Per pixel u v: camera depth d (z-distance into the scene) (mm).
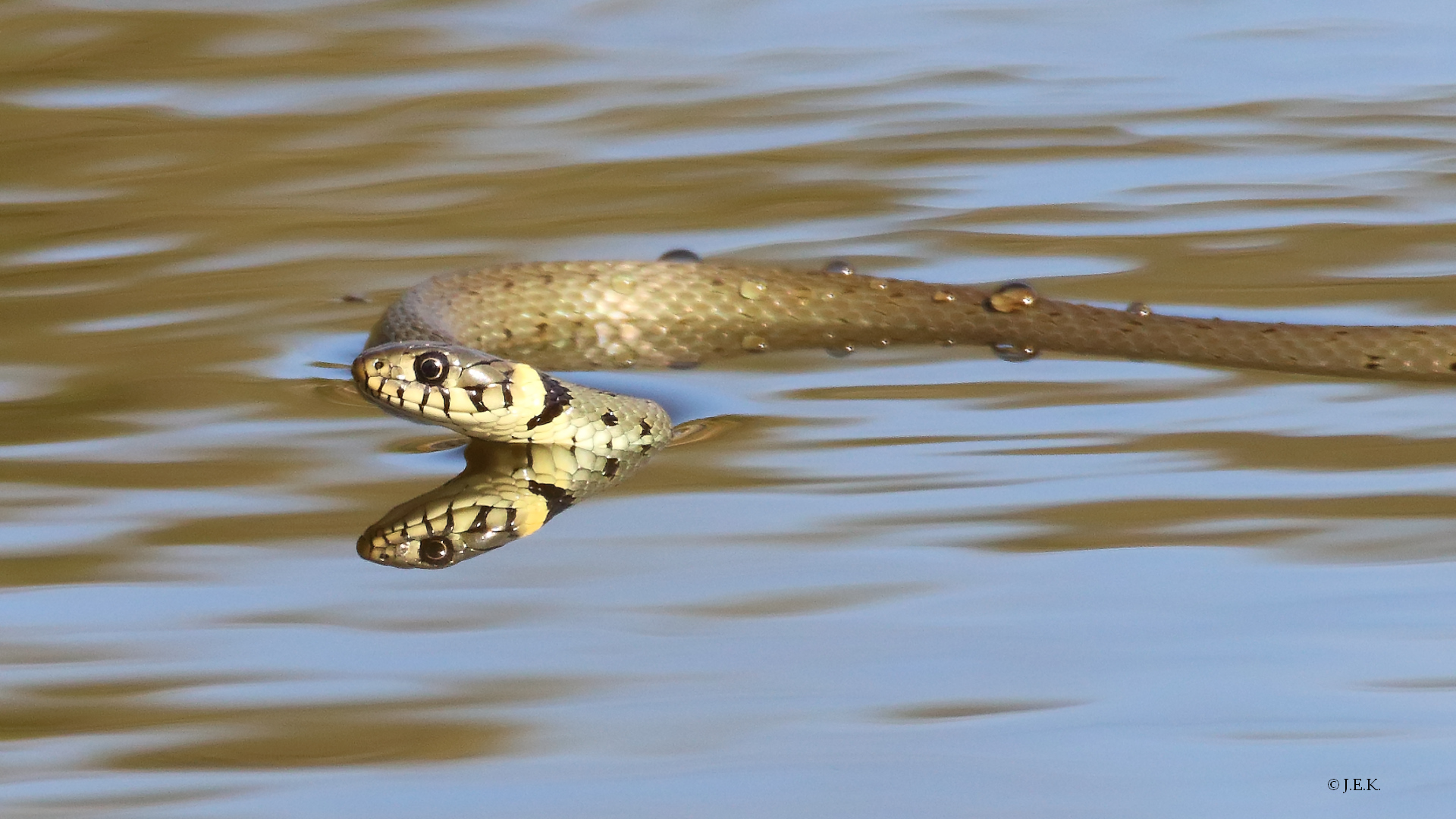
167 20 37938
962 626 13430
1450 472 16422
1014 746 11703
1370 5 37438
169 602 14203
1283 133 29438
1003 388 19750
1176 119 30469
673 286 23688
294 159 29234
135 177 28328
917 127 30516
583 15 38625
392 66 34812
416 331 20500
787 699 12398
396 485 17016
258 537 15586
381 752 11844
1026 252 24344
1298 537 14898
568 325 23391
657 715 12227
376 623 13828
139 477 17000
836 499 16219
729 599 14078
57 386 19578
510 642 13422
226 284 23391
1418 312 21344
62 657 13234
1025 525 15398
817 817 10898
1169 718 11984
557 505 16422
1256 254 23875
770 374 21047
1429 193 26094
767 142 29938
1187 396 19219
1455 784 11039
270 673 13000
